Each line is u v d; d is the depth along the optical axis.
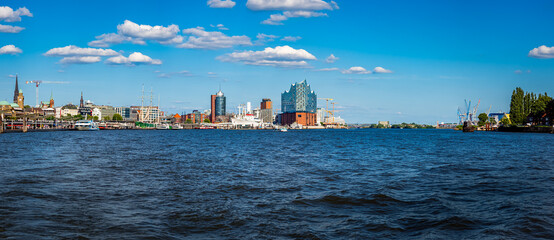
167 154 79.12
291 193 35.69
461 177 46.03
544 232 23.36
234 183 41.25
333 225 25.20
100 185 39.47
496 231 23.58
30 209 28.77
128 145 110.56
